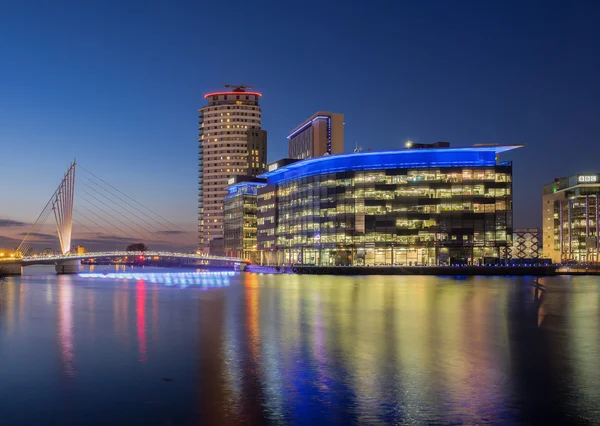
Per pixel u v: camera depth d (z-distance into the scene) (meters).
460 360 39.09
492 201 185.62
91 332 52.78
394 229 189.50
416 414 27.41
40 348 44.06
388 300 87.12
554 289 114.00
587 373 35.19
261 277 181.50
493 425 25.97
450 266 177.62
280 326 56.66
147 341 47.31
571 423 26.17
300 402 29.30
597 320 61.84
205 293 105.38
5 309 74.94
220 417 27.08
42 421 26.64
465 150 186.62
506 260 186.00
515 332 52.44
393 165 191.50
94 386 32.44
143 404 29.06
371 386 32.22
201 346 44.75
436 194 187.25
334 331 52.97
